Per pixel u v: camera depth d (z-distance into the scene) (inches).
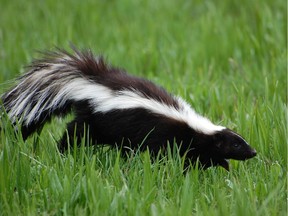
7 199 505.0
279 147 601.3
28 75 621.0
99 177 522.0
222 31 983.6
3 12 1132.5
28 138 626.2
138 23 1072.2
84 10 1122.0
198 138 594.2
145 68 895.1
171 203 498.0
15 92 621.9
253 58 899.4
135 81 601.0
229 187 544.4
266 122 625.3
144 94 589.9
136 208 478.6
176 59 906.7
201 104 727.1
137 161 562.3
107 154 587.5
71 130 604.1
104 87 590.9
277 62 830.5
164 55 918.4
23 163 529.0
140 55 911.7
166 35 994.1
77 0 1185.4
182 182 533.6
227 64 895.1
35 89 611.8
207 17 1046.4
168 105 594.2
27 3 1172.5
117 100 583.5
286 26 966.4
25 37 1017.5
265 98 689.6
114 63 896.3
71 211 493.4
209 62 912.9
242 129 639.1
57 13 1102.4
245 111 667.4
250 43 922.7
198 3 1186.6
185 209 478.6
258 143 617.9
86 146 599.2
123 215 480.7
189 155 603.2
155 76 862.5
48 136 626.8
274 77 773.3
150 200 502.3
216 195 509.7
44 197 505.7
